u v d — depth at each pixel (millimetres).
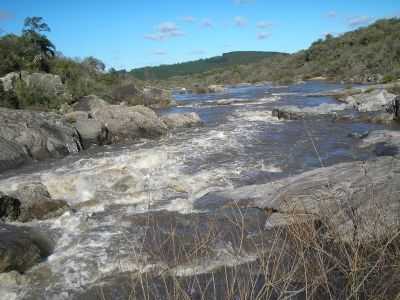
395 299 3492
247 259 5762
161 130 21031
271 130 20062
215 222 7367
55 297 5508
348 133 18109
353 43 84250
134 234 7441
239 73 101438
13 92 29812
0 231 7238
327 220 5344
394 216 5117
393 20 88562
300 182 8266
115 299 5262
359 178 7301
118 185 10797
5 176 13828
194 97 48938
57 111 30047
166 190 10414
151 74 102375
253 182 10922
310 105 30391
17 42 41094
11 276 5953
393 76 50219
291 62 95000
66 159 16422
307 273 4258
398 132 15688
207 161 13672
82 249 6965
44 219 8602
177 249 6387
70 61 46406
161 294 5008
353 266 3908
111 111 21234
